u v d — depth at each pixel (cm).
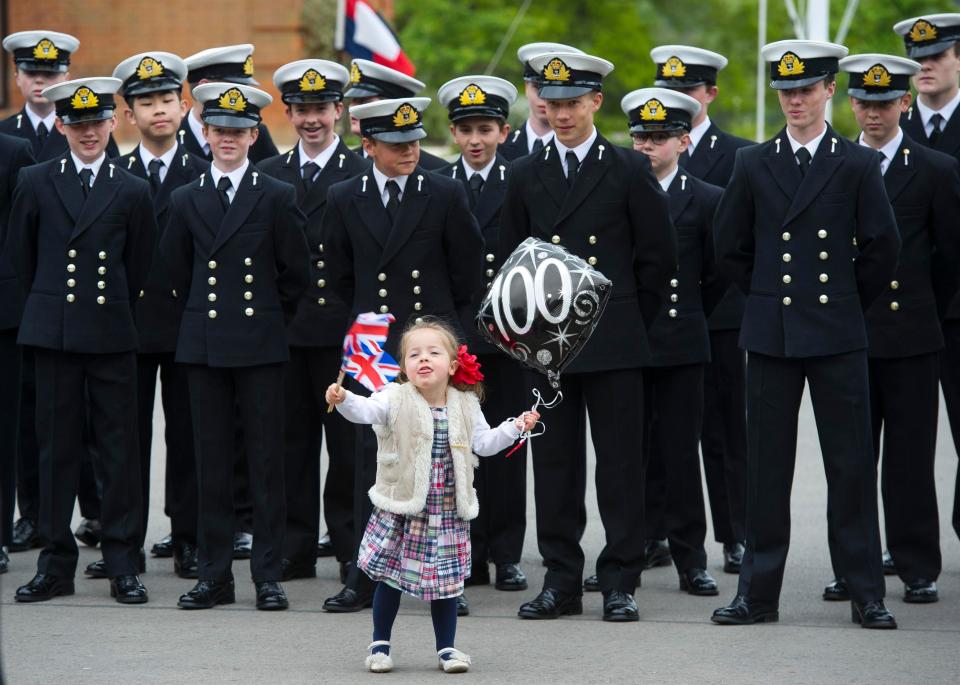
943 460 4747
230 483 3009
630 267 2895
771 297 2820
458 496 2484
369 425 2931
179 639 2703
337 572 3353
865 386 2797
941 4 11462
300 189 3319
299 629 2786
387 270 2998
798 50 2780
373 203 3022
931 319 3030
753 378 2853
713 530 3584
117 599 3023
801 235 2797
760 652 2603
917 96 3316
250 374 2983
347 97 3469
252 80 3603
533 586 3206
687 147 3588
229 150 3020
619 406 2862
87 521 3591
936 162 3022
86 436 3531
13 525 3538
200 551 3000
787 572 3281
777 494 2836
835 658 2559
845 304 2788
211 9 7406
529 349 2648
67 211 3056
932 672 2470
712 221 3172
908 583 3028
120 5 7475
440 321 2791
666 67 3572
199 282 3003
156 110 3297
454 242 3027
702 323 3212
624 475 2875
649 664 2523
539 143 3506
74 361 3056
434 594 2453
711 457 3406
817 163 2802
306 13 7356
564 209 2862
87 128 3064
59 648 2636
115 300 3061
